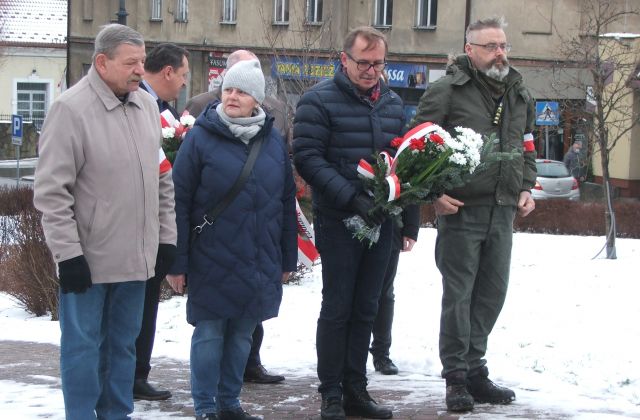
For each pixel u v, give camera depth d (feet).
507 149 22.26
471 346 22.84
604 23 72.79
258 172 20.40
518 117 22.50
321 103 20.89
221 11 138.51
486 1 117.60
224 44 138.00
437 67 121.80
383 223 21.11
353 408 21.45
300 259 24.02
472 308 22.98
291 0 127.95
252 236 20.30
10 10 207.72
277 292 20.79
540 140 117.19
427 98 22.44
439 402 22.99
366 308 21.35
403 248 24.30
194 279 20.36
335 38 123.54
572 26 113.70
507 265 22.79
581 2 111.24
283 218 21.17
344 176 20.90
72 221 17.94
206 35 140.05
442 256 22.52
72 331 18.49
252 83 20.29
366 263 21.24
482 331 22.91
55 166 17.90
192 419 21.49
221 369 20.97
